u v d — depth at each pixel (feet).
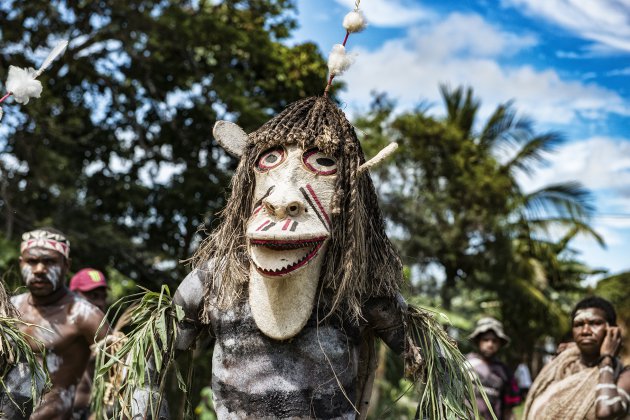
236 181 11.14
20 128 45.50
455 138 62.44
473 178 62.28
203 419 27.55
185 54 51.16
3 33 48.24
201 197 52.95
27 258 16.72
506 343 24.31
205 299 11.11
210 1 53.16
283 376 10.55
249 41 51.44
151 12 50.21
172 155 55.06
